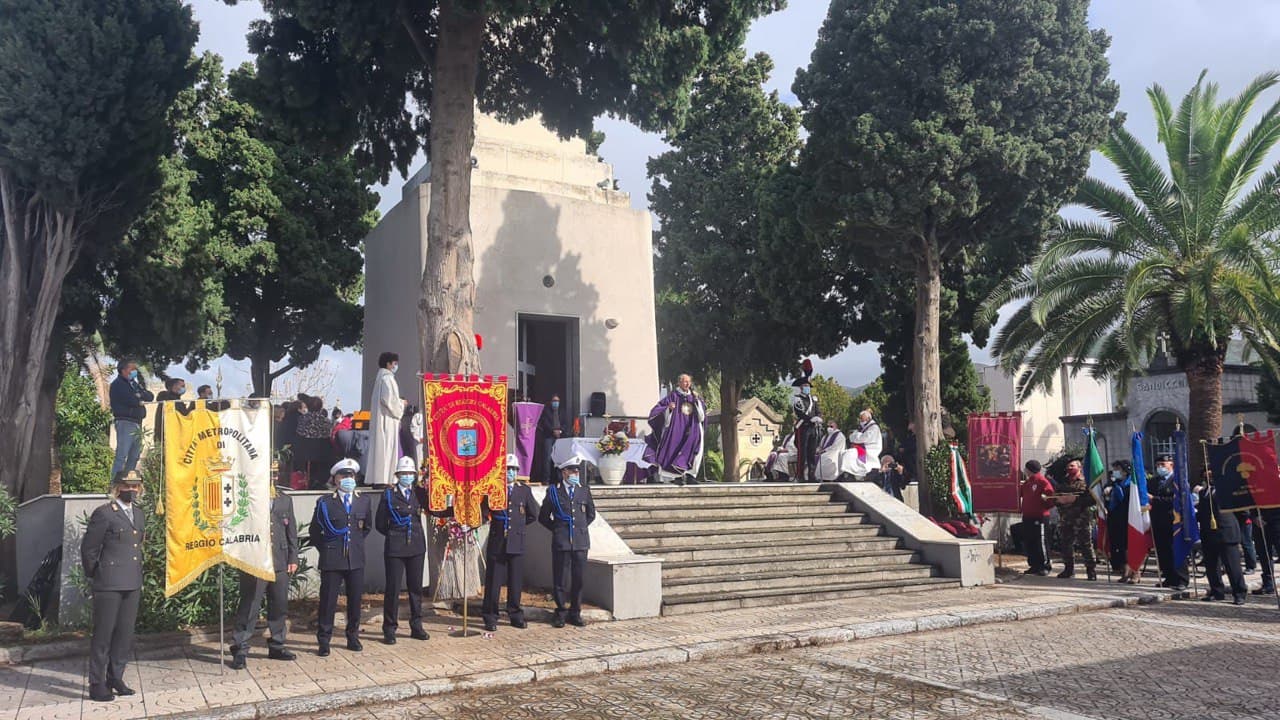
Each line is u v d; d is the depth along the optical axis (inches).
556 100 691.4
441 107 539.5
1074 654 369.4
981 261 971.9
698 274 1245.7
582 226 774.5
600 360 764.6
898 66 790.5
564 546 423.8
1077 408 1572.3
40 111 526.0
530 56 668.7
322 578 367.2
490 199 733.3
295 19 577.9
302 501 468.1
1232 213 788.6
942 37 780.6
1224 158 777.6
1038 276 777.6
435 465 405.4
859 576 539.2
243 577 351.6
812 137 867.4
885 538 594.9
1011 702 292.2
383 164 677.3
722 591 488.1
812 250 1032.8
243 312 987.9
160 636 382.9
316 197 1012.5
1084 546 603.8
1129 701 293.3
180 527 334.3
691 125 1305.4
